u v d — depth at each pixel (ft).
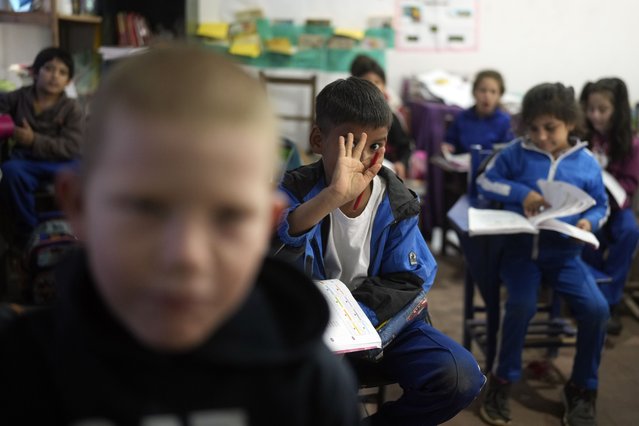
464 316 8.53
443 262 12.84
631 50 16.25
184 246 1.31
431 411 5.05
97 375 1.53
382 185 5.15
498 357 7.30
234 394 1.62
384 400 6.18
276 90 15.74
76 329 1.52
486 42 15.94
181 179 1.30
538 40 16.05
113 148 1.33
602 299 7.17
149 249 1.32
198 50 1.45
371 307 4.86
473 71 16.07
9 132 9.95
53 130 10.55
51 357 1.59
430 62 15.90
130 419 1.53
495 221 7.00
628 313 10.57
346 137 4.82
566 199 7.10
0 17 11.59
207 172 1.31
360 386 5.16
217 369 1.60
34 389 1.60
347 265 5.13
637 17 16.07
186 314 1.35
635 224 9.40
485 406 7.41
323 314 1.79
